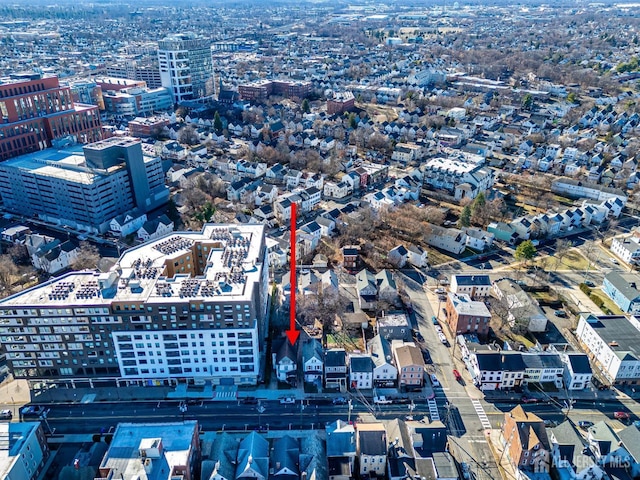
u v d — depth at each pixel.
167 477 121.69
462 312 184.50
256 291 164.75
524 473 134.75
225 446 137.38
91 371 163.50
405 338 184.38
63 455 141.62
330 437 138.12
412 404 159.25
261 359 177.12
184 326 156.00
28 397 161.50
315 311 197.88
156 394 163.25
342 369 165.12
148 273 167.75
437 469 129.88
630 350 168.50
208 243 188.75
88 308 151.00
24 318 151.50
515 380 165.50
